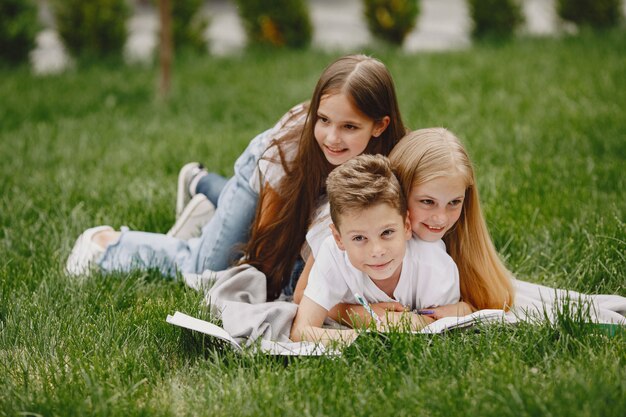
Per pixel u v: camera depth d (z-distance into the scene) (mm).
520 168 4902
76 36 10383
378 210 2703
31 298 3324
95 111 7422
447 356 2676
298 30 11023
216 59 10055
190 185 4121
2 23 9773
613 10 11148
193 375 2771
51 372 2711
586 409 2326
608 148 5215
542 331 2842
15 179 5109
